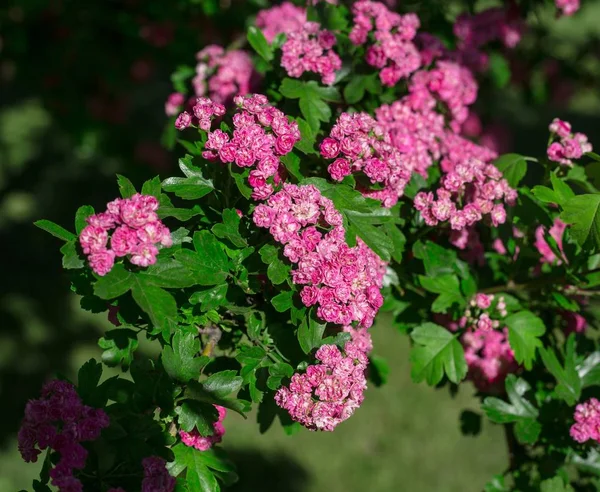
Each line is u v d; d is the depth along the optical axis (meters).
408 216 0.96
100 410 0.82
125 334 0.86
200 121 0.88
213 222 0.88
